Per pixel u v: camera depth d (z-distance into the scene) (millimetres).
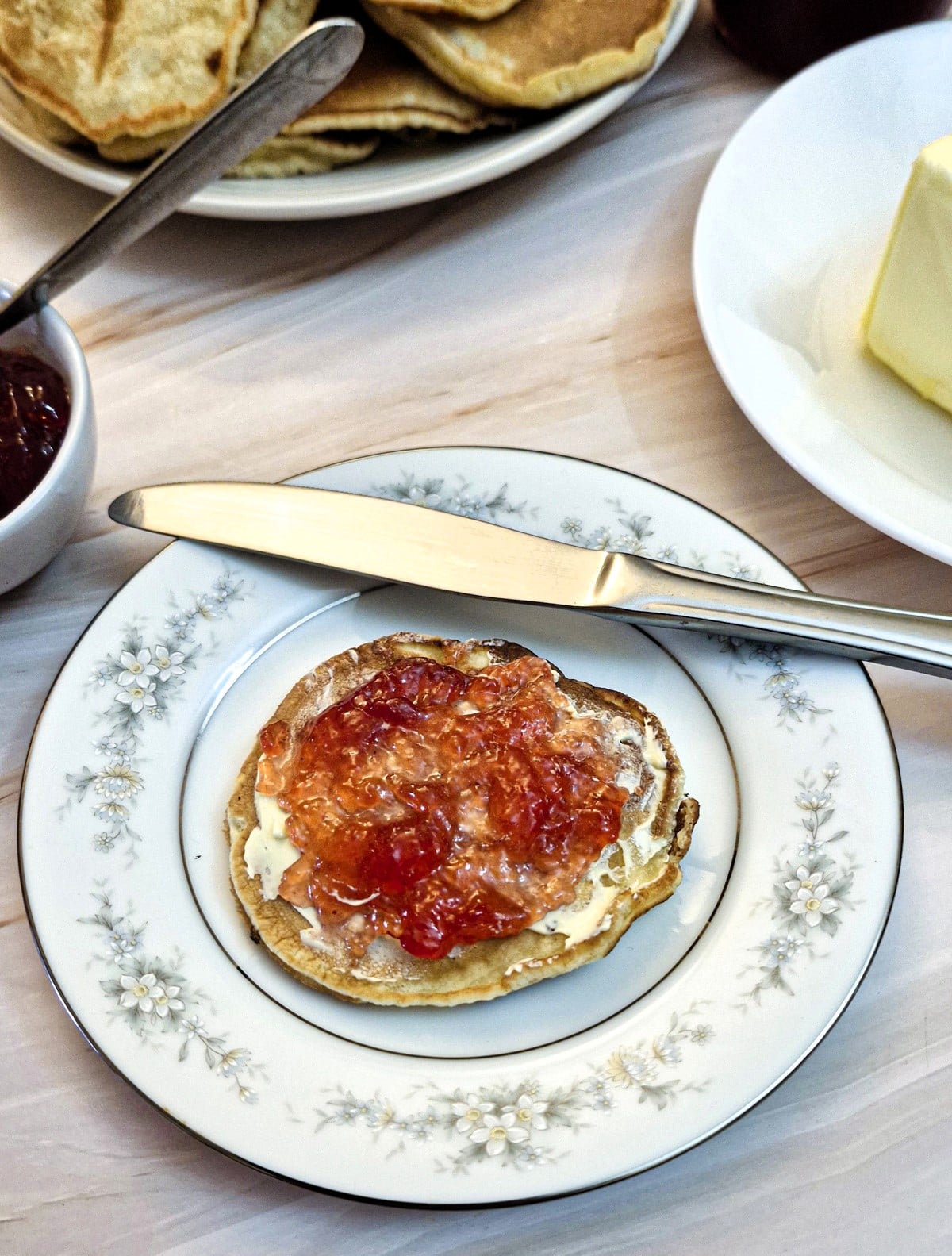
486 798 287
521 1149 258
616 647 327
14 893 306
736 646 320
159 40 377
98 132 382
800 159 402
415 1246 268
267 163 394
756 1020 272
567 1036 276
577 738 295
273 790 298
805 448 348
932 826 315
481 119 403
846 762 302
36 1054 288
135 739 310
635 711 310
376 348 399
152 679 316
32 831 294
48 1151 278
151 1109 281
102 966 278
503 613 333
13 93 414
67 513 332
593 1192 272
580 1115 262
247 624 327
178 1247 268
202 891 294
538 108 402
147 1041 269
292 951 280
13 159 438
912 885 307
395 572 327
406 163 405
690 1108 262
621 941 288
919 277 352
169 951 281
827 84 409
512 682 306
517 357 396
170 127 382
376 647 320
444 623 332
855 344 381
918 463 357
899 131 411
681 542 335
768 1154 277
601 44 398
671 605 317
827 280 390
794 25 438
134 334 402
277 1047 271
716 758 311
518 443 378
